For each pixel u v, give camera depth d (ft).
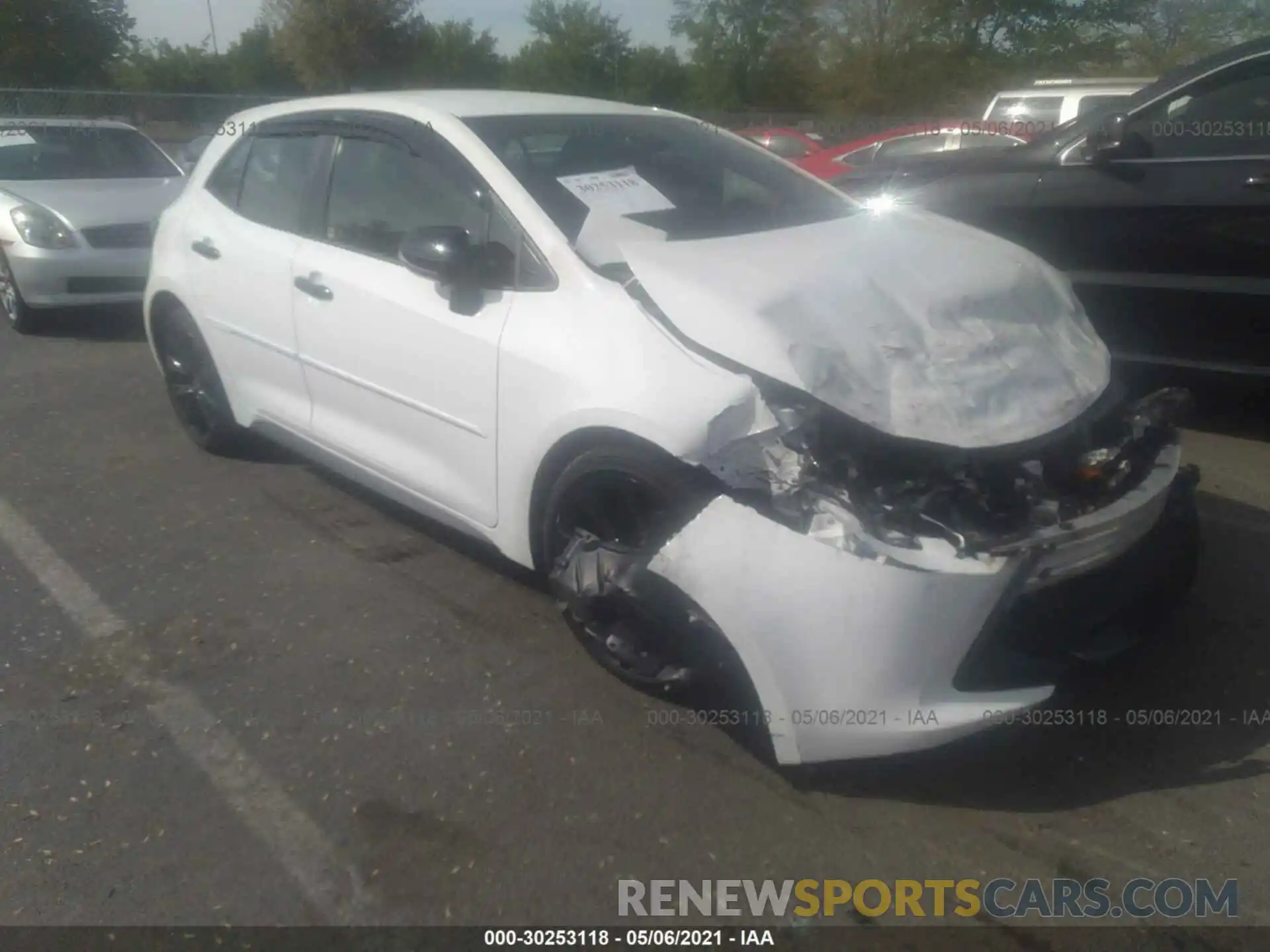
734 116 78.07
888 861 9.00
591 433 10.26
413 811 9.55
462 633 12.30
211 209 16.16
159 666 11.72
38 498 16.02
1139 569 10.65
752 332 9.66
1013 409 9.79
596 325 10.50
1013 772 10.00
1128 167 17.28
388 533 14.84
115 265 25.68
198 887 8.74
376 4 99.60
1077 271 18.20
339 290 13.29
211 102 52.34
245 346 15.30
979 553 8.71
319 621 12.57
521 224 11.64
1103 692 11.13
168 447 18.19
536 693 11.18
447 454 12.29
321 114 14.67
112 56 96.78
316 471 17.03
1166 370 17.69
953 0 107.55
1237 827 9.32
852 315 10.18
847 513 8.74
